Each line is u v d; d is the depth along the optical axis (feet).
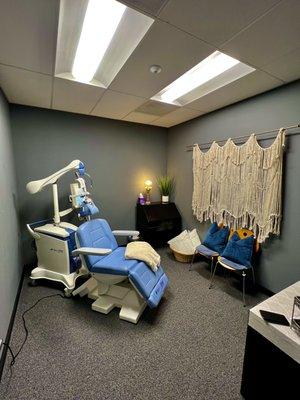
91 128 10.61
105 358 5.09
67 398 4.20
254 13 3.97
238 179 8.35
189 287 8.34
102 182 11.21
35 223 8.93
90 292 7.47
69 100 8.38
